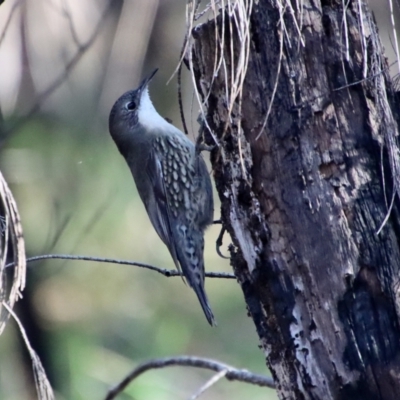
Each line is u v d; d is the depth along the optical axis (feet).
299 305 17.35
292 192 17.20
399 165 17.08
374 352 16.76
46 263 34.22
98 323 35.78
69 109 29.01
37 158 31.30
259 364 39.96
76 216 33.17
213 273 21.89
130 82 24.68
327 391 17.11
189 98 30.14
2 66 23.97
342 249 16.90
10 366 33.76
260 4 17.12
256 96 17.37
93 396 33.60
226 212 18.54
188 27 16.71
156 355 36.45
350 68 16.99
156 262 37.81
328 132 16.99
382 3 28.04
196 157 28.09
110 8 24.45
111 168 33.14
